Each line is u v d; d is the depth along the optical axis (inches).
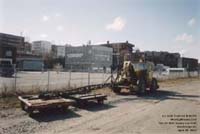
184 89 942.4
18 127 323.0
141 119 391.9
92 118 386.9
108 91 735.1
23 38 3548.2
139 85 715.4
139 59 804.0
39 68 2583.7
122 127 340.5
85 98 482.6
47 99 456.4
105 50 3329.2
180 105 543.8
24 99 434.6
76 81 1003.3
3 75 1190.9
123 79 738.2
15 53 2310.5
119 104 527.5
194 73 2445.9
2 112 404.5
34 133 299.4
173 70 2279.8
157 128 340.5
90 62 3198.8
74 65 3326.8
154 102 578.2
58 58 3422.7
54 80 1009.5
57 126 334.0
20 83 783.1
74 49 3348.9
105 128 332.5
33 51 4320.9
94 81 1043.9
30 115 391.9
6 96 529.3
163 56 3186.5
